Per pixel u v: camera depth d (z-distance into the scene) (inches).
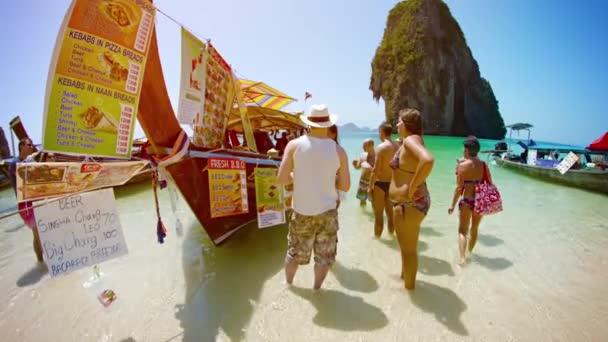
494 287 145.4
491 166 635.5
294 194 129.0
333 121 130.5
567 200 318.0
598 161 425.4
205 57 159.9
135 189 375.6
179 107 140.5
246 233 219.5
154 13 116.8
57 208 96.5
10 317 126.3
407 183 126.5
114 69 104.9
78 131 98.4
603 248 190.2
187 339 112.0
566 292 141.4
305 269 163.5
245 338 112.3
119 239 109.9
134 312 127.9
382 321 121.1
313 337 112.7
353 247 192.1
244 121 197.3
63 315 127.1
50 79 91.0
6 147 455.2
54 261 95.8
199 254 184.9
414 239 134.5
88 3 95.8
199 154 154.9
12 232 232.2
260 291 142.6
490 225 233.5
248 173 187.9
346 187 130.3
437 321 121.0
